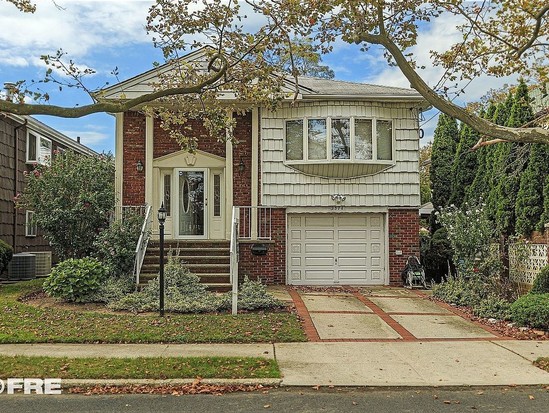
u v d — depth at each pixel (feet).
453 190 62.85
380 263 53.88
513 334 32.78
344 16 27.68
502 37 30.60
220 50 30.42
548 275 38.83
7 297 42.11
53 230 48.29
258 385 22.94
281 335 31.40
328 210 53.06
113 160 55.31
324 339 31.12
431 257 55.93
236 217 49.65
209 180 54.49
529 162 46.11
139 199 53.78
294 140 53.31
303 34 29.50
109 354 27.32
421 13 29.14
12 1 27.86
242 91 32.30
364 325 34.78
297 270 53.62
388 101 52.90
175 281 41.96
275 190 53.16
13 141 63.98
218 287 44.65
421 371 25.00
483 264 43.42
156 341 30.12
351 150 52.24
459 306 41.19
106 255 45.11
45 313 36.22
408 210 53.57
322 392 22.27
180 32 30.89
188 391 22.29
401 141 53.52
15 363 25.45
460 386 22.98
